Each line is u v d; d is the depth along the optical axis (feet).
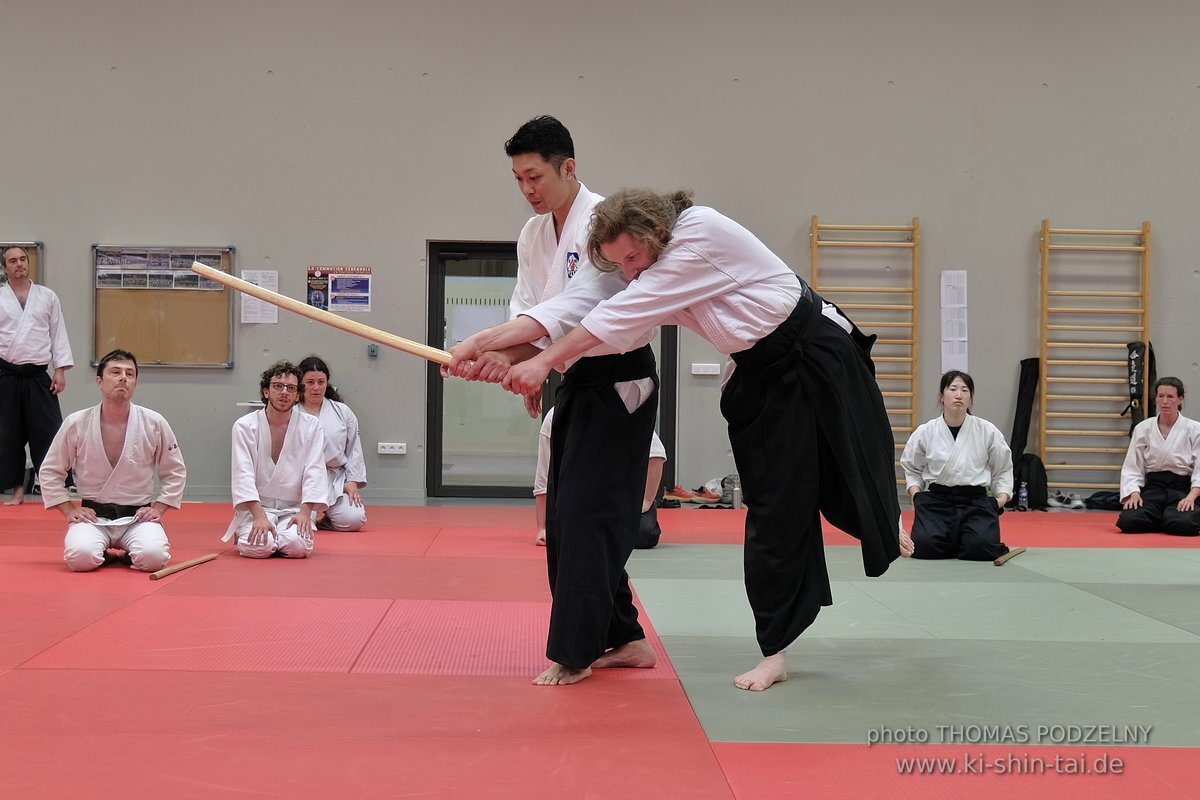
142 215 30.45
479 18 30.91
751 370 9.78
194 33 30.58
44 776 7.11
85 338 30.30
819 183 31.27
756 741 8.12
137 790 6.86
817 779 7.26
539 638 11.91
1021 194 31.48
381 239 30.78
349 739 8.02
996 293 31.42
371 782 7.07
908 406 31.30
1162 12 31.55
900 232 31.37
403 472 30.78
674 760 7.63
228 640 11.46
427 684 9.76
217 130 30.58
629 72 31.04
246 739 7.98
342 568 17.03
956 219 31.40
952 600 15.01
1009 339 31.42
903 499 31.22
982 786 7.17
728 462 30.91
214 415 30.40
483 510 27.96
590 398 10.00
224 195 30.58
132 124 30.45
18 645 11.07
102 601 13.65
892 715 8.89
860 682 10.08
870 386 10.27
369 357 30.71
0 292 26.89
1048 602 14.90
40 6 30.32
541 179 10.00
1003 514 29.17
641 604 14.49
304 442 18.33
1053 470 31.04
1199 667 10.86
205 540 20.47
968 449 19.97
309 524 18.01
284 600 13.99
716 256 9.20
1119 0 31.48
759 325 9.41
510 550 19.75
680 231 9.18
